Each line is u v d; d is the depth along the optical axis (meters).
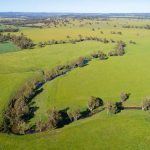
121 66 168.00
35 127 103.06
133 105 118.56
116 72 157.00
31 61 183.38
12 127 103.12
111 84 139.62
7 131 100.62
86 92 130.75
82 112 113.31
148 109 113.94
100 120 106.25
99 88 135.00
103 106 117.44
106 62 177.38
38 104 119.69
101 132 97.62
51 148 89.69
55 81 145.00
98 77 149.38
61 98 124.81
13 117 108.62
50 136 96.88
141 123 102.69
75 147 89.69
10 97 123.81
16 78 145.88
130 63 174.12
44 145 91.50
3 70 164.62
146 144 90.00
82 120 107.56
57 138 95.31
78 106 117.44
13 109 112.38
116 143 90.94
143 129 98.62
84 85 139.00
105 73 155.62
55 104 119.31
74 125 103.81
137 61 178.62
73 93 129.62
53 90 133.12
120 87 135.75
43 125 102.56
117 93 129.38
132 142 91.25
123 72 156.75
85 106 117.44
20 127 102.00
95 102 115.25
